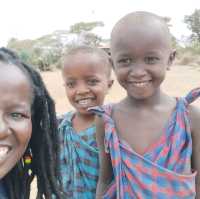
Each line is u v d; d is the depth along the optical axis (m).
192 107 0.46
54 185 0.38
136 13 0.45
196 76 3.97
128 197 0.45
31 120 0.36
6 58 0.33
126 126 0.47
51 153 0.38
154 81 0.44
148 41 0.43
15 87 0.32
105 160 0.50
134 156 0.45
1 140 0.32
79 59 0.61
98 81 0.61
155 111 0.46
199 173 0.46
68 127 0.59
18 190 0.37
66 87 0.63
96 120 0.50
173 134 0.45
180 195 0.44
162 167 0.44
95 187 0.57
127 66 0.44
